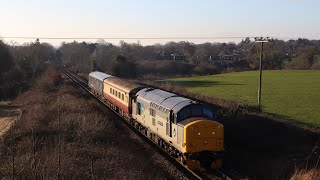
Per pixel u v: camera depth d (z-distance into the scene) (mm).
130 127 35469
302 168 20531
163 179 19859
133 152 25250
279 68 116125
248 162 23672
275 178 20469
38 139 25719
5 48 74688
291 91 56500
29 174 18453
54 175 18188
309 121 32875
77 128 28234
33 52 99375
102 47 197875
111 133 28719
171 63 115688
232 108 33500
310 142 25766
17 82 71250
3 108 46094
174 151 24688
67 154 21719
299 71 101562
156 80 82938
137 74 99250
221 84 69875
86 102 46281
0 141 25422
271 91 56531
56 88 64375
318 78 79750
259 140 26391
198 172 21984
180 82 76938
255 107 38062
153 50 184625
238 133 27891
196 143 22234
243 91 56625
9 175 18422
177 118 23422
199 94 50562
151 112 28875
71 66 148750
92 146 24172
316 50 119188
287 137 26719
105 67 106000
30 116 33094
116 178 18625
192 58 139000
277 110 38812
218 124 22625
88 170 19484
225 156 25000
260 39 38031
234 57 158750
